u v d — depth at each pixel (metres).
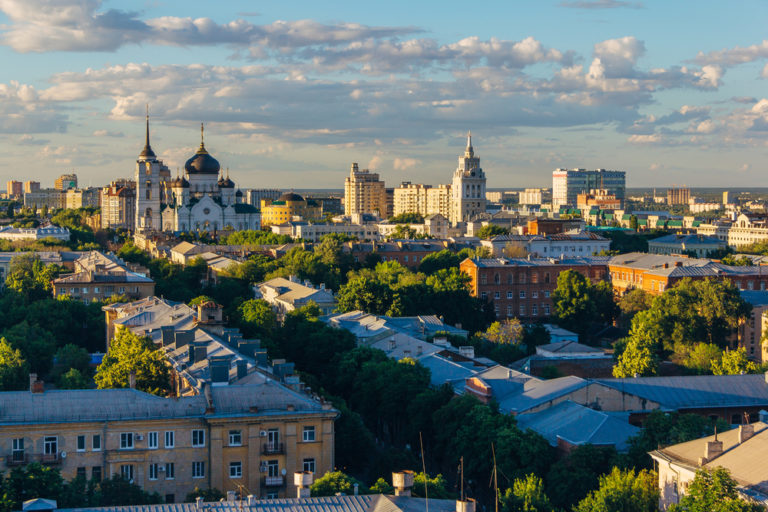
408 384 191.25
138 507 105.94
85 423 135.75
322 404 148.62
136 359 176.25
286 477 141.38
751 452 123.62
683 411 178.75
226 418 139.00
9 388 199.62
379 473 163.62
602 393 176.62
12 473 120.88
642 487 128.62
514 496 129.00
